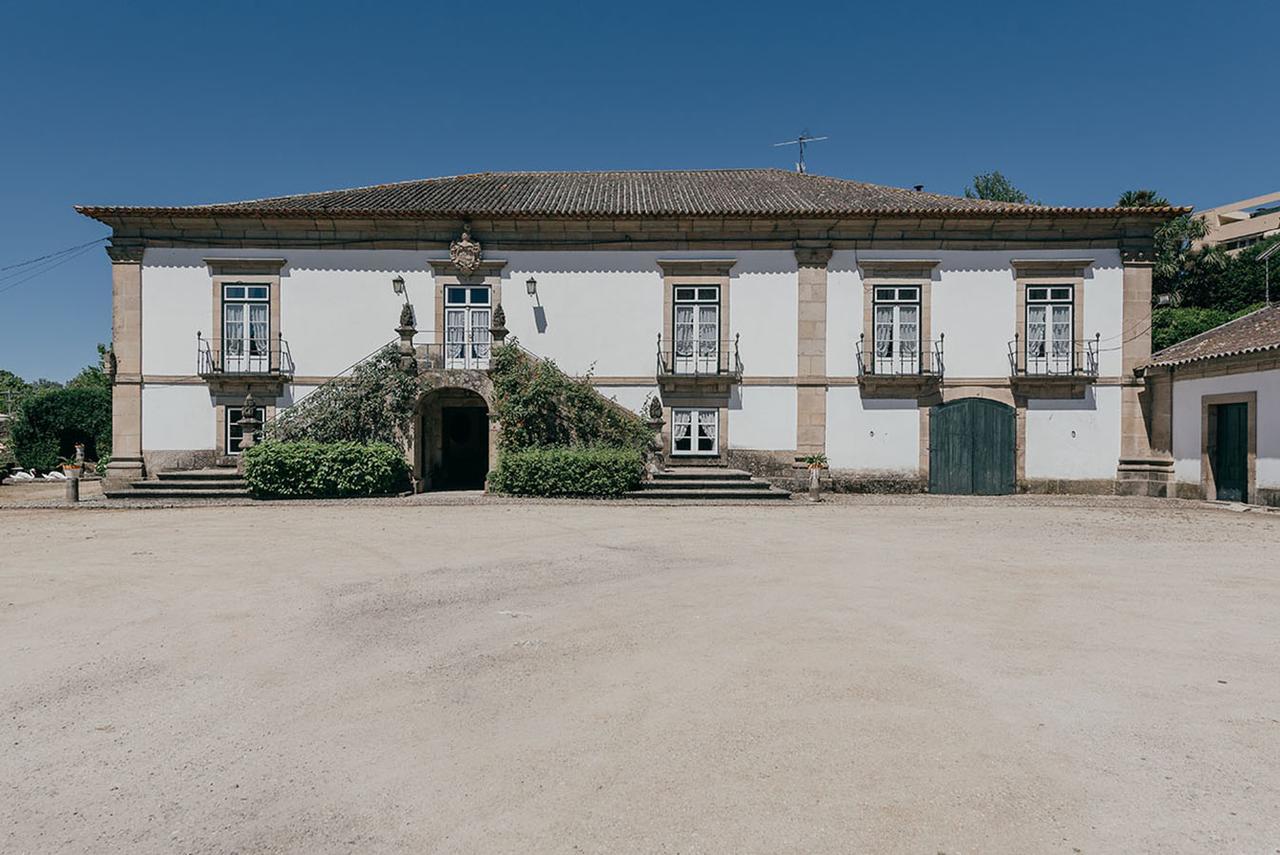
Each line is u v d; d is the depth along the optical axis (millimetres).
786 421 17078
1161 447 16141
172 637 5246
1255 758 3359
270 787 3117
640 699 4082
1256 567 7859
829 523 11516
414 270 17109
